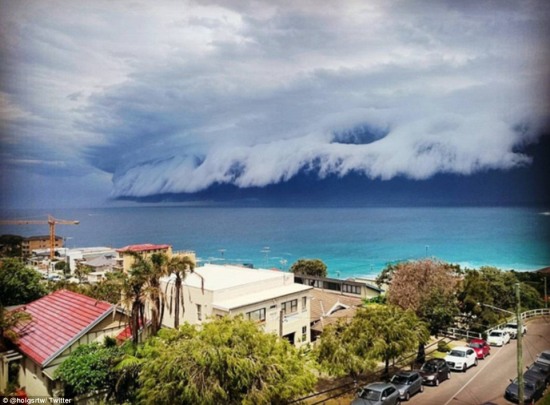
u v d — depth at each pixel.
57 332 28.22
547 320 51.62
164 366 20.83
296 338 39.78
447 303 39.47
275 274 42.72
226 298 36.19
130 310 27.86
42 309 32.62
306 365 26.66
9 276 48.06
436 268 41.56
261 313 36.62
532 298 57.59
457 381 31.47
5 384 28.03
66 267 103.94
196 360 20.56
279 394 21.44
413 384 28.52
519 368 24.05
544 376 29.48
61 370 24.50
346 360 28.70
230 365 20.83
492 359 36.91
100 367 24.59
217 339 21.83
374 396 25.48
